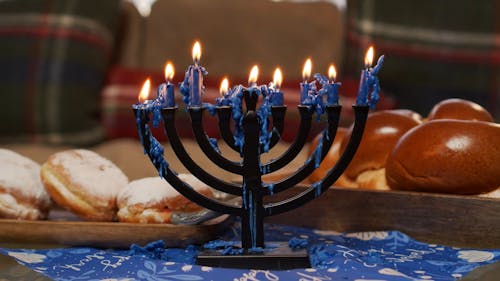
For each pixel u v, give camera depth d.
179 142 0.83
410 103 2.68
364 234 0.97
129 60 2.79
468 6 2.68
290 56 2.70
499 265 0.80
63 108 2.56
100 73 2.62
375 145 1.08
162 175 0.85
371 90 0.83
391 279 0.74
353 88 2.48
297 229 1.03
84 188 0.97
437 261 0.83
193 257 0.86
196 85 0.81
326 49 2.70
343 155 0.85
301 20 2.73
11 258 0.84
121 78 2.63
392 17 2.67
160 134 2.46
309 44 2.71
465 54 2.66
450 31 2.67
